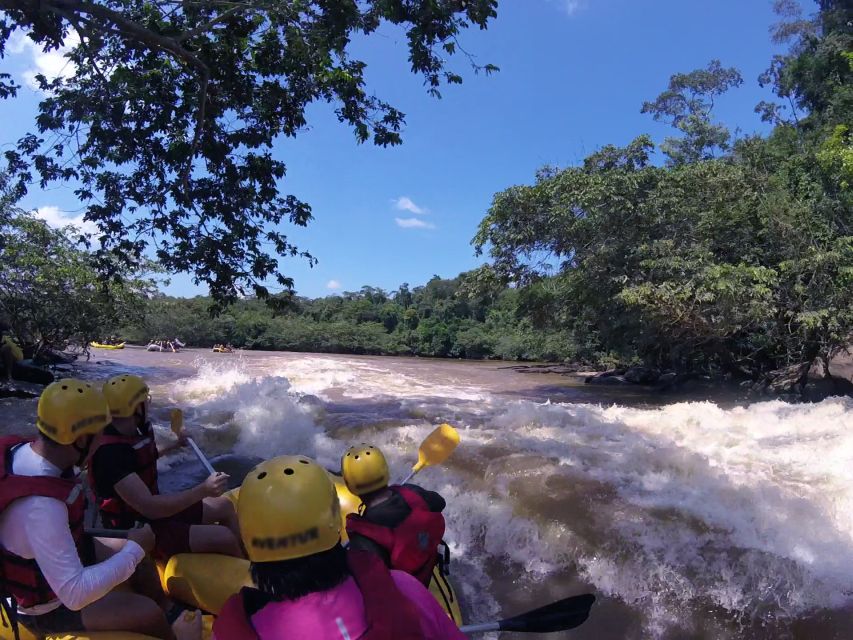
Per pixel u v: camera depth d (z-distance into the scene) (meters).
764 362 18.33
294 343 43.28
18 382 13.42
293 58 7.88
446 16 6.64
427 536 2.68
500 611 3.88
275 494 1.46
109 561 2.43
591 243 16.11
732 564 4.14
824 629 3.56
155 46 7.03
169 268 8.32
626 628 3.68
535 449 6.57
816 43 27.25
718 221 15.35
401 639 1.46
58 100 7.77
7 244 15.41
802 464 6.40
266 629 1.41
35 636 2.45
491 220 17.19
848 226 15.23
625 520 4.64
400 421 8.35
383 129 8.49
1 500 2.29
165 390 12.23
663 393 17.83
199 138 7.61
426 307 52.81
